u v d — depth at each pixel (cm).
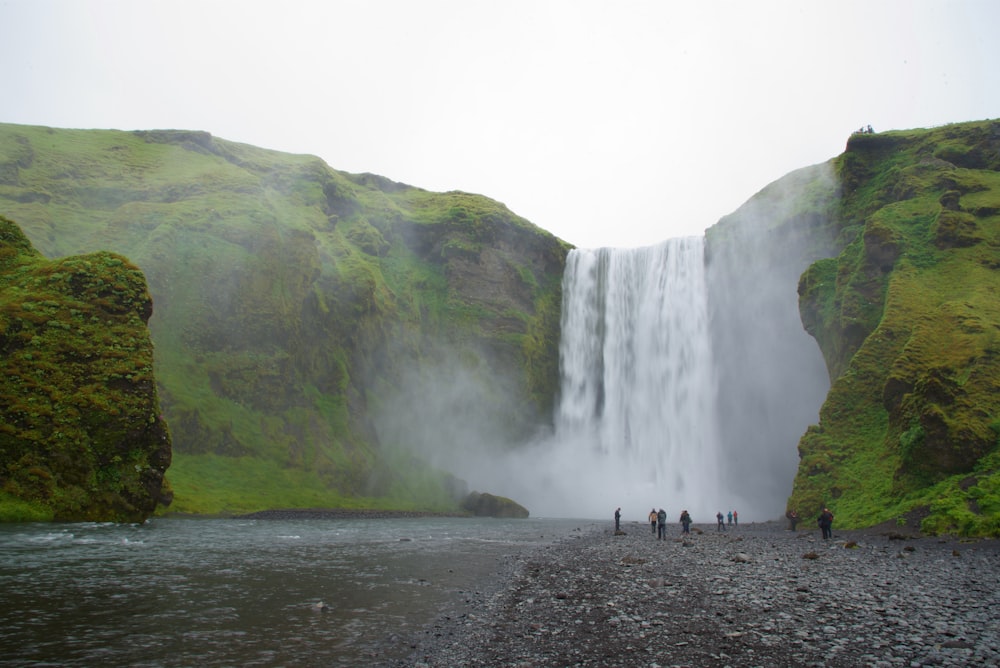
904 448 3750
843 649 1095
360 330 8481
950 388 3759
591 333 10262
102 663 1040
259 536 3519
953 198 5681
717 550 2928
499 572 2219
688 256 9444
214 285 7231
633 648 1129
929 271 5128
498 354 9706
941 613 1395
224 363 6988
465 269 10194
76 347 4194
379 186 12425
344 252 9394
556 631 1277
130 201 8375
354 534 3931
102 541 2867
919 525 3262
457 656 1098
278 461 6719
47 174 8262
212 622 1355
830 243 7181
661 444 9125
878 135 7250
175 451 6025
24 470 3681
